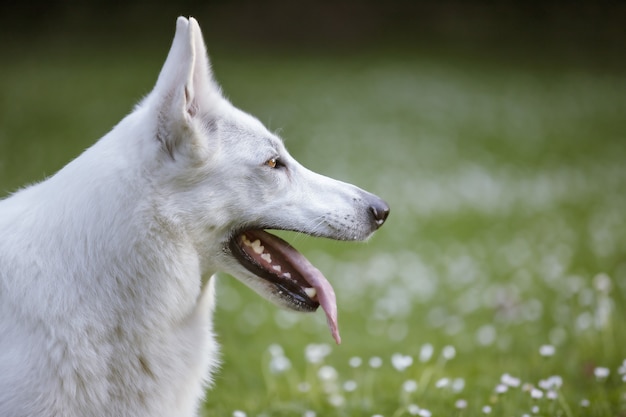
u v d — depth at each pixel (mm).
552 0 49344
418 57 42406
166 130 5484
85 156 5715
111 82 31609
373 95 33250
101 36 42500
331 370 8805
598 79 38438
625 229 17125
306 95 32250
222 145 5789
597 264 14461
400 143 26422
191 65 5367
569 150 26703
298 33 45594
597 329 10125
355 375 9406
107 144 5699
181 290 5617
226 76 34969
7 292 5305
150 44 41281
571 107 32938
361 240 6375
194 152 5473
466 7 49250
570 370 9141
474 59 42406
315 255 15805
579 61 42438
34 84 30844
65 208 5523
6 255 5422
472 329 11430
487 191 21297
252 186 5887
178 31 5492
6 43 40188
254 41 44469
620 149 26781
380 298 13227
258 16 46188
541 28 48031
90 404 5320
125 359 5445
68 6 44781
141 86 30922
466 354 10359
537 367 9297
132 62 36500
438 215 18781
